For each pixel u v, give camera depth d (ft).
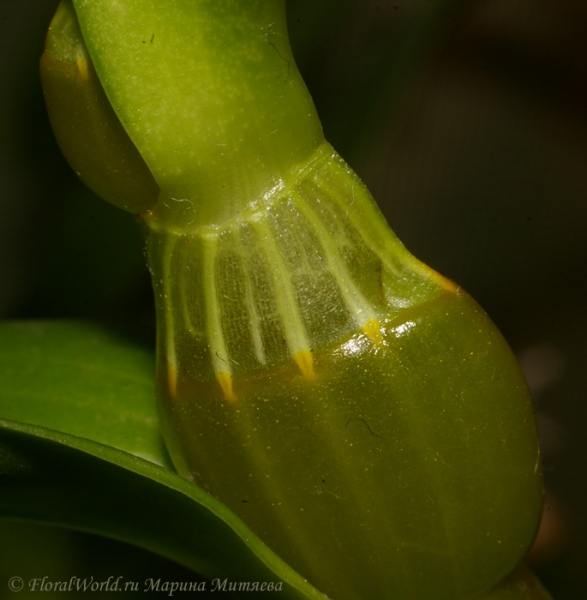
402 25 0.40
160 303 0.33
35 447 0.31
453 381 0.32
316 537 0.32
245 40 0.31
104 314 0.43
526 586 0.34
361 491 0.32
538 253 0.81
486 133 0.76
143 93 0.31
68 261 0.42
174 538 0.32
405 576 0.32
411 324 0.32
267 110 0.32
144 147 0.31
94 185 0.33
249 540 0.31
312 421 0.32
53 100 0.32
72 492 0.32
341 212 0.32
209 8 0.31
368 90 0.40
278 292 0.32
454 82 0.70
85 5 0.31
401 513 0.32
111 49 0.31
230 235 0.32
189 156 0.32
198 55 0.31
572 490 0.76
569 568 0.58
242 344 0.32
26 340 0.38
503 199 0.80
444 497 0.32
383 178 0.78
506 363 0.32
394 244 0.32
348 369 0.32
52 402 0.37
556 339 0.80
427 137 0.76
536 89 0.70
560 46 0.66
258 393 0.32
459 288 0.32
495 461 0.32
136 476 0.31
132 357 0.38
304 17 0.39
